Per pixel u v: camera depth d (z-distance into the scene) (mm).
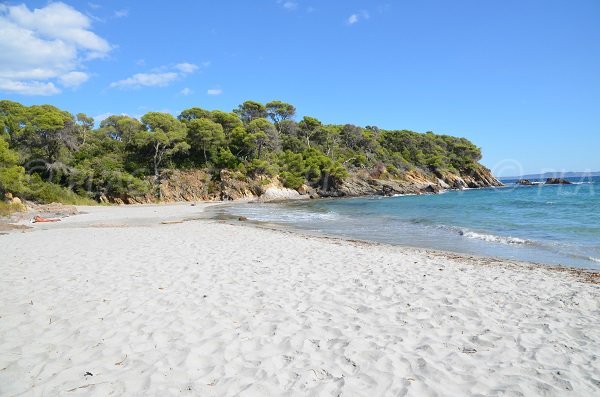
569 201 38344
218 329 5629
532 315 6266
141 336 5371
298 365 4574
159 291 7441
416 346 5094
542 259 11969
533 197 47500
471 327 5758
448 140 104812
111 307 6527
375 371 4438
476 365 4602
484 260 11211
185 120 72750
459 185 84875
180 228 19609
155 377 4281
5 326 5707
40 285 7832
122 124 64938
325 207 40469
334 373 4395
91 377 4273
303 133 85312
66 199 42656
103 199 49344
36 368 4465
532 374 4391
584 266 10953
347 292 7477
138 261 10273
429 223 22875
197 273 8930
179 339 5277
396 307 6621
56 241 14172
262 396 3938
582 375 4352
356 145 89250
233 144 67250
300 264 10016
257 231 18266
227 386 4113
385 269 9484
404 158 88438
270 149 71250
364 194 67062
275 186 60875
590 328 5699
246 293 7363
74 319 5980
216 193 59312
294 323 5863
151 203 52500
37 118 44812
